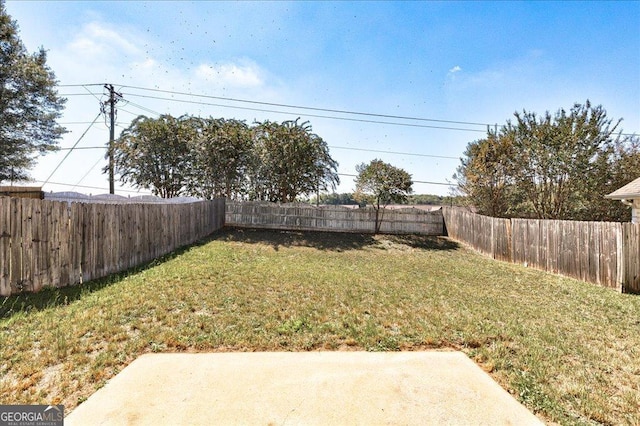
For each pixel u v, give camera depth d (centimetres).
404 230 1421
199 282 494
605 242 593
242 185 1458
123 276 519
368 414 199
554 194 1262
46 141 1362
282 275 577
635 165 1207
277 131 1347
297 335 321
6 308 351
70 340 280
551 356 292
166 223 751
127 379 230
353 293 481
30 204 410
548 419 202
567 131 1163
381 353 290
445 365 269
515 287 582
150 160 1323
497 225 934
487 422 196
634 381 252
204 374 242
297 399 213
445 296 491
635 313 430
